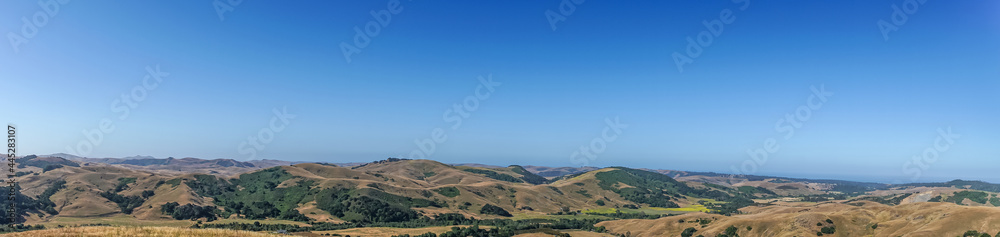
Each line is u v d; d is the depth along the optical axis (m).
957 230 176.00
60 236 72.81
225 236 80.50
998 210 179.62
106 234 74.88
